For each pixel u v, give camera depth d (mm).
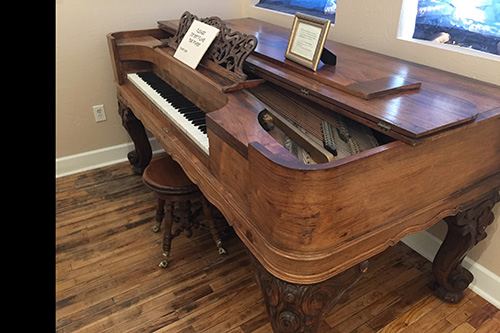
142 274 1883
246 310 1691
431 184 1170
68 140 2650
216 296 1763
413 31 1806
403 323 1624
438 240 1891
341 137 1242
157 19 2609
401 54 1755
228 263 1951
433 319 1641
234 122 1241
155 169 1872
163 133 1757
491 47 1632
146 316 1661
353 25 1952
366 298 1742
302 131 1266
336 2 2174
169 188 1738
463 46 1742
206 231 2164
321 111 1438
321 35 1384
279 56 1595
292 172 915
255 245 1130
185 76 1779
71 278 1854
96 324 1624
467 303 1720
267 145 1077
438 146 1107
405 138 999
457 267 1641
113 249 2039
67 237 2121
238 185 1215
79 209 2348
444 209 1262
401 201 1123
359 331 1589
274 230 1029
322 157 1128
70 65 2461
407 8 1713
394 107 1141
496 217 1607
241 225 1192
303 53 1460
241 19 2529
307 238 996
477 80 1435
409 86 1290
